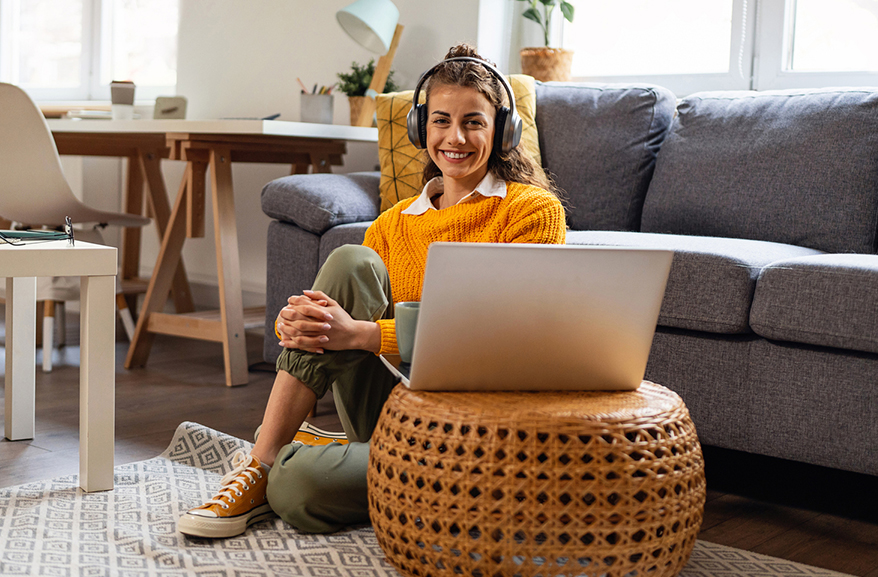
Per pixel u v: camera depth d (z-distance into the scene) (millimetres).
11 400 1852
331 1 3217
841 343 1442
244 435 1957
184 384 2473
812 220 1977
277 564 1219
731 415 1587
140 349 2688
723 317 1574
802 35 2520
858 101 2008
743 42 2600
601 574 1019
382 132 2385
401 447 1087
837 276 1452
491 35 2922
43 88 4273
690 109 2256
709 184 2121
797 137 2037
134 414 2113
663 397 1147
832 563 1300
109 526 1345
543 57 2715
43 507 1423
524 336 1080
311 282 2238
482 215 1382
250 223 3523
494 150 1402
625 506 1014
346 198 2268
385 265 1427
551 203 1357
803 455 1509
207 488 1550
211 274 3701
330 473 1310
